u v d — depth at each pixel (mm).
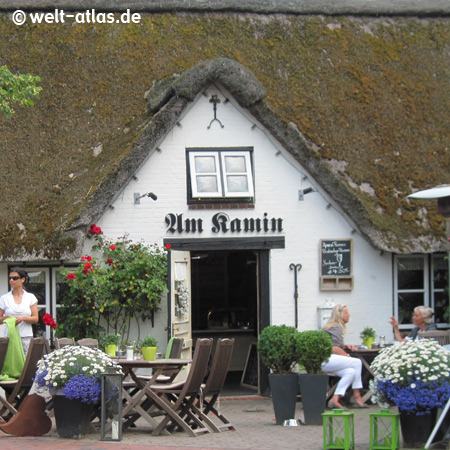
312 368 10492
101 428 9039
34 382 9453
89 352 9289
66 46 14477
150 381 9602
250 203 13359
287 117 13672
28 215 12484
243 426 10422
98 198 12414
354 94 14656
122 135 13344
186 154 13266
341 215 13562
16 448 8375
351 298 13555
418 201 13617
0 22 14750
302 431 9906
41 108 13719
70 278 12359
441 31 16422
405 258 13844
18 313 10617
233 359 16656
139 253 12836
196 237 13195
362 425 10312
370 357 12797
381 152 14031
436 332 11500
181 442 9047
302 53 15008
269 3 15484
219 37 14883
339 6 15961
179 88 12836
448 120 14977
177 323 12883
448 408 8016
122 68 14203
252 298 18250
